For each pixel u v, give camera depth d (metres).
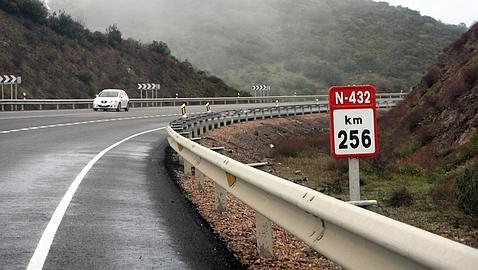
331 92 6.06
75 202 9.09
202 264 6.11
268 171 7.03
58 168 12.92
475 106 26.98
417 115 32.62
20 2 60.19
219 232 7.75
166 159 16.41
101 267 5.82
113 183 11.24
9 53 52.06
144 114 40.41
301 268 6.31
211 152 8.80
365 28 181.75
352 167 6.09
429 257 2.73
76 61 61.84
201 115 28.92
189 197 10.52
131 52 75.44
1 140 18.73
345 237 3.92
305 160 29.61
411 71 140.25
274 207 5.53
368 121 6.06
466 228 12.34
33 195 9.55
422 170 22.75
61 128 25.06
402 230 3.06
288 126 45.94
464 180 14.32
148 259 6.20
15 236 6.90
